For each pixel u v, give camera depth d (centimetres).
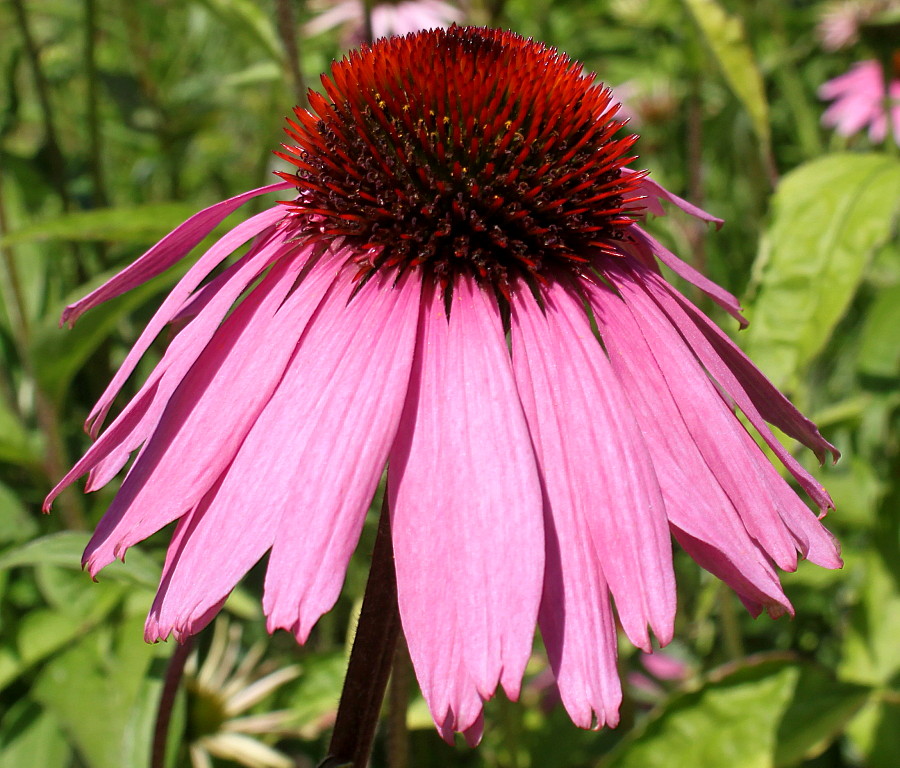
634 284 19
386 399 17
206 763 25
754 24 42
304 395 17
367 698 17
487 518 16
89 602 25
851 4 48
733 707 25
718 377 18
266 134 37
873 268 41
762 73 40
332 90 19
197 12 48
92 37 36
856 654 28
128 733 22
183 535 17
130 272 19
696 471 17
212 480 17
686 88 48
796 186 25
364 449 16
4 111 39
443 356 17
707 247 37
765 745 24
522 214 18
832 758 30
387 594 17
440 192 18
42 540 21
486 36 19
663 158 50
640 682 35
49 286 36
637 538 16
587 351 17
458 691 16
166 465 17
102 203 38
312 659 26
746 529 17
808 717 24
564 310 18
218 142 56
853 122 47
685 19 35
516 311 18
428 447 17
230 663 26
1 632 25
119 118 44
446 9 45
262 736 27
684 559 35
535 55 19
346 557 16
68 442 35
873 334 33
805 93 53
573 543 16
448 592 16
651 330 18
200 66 53
